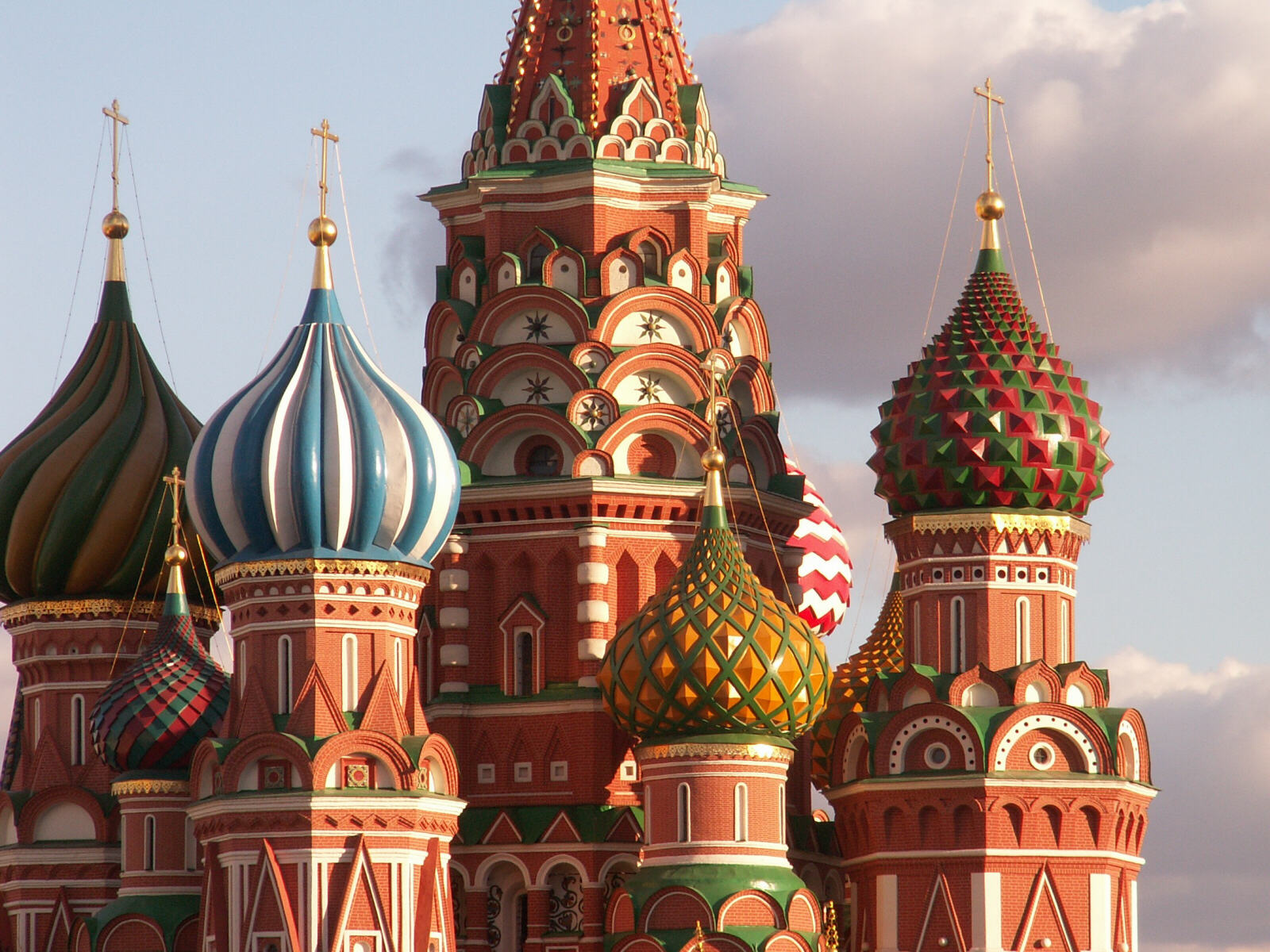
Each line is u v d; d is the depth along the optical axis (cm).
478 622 12494
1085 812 11819
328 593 11269
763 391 12925
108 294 13538
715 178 12738
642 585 12394
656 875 11425
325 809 11050
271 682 11262
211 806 11188
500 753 12325
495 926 12244
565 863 12106
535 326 12650
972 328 12344
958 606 12112
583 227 12669
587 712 12219
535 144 12788
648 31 13050
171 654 12262
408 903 11125
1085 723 11831
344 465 11281
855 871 12131
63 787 12838
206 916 11238
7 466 13062
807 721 11619
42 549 12975
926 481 12119
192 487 11512
